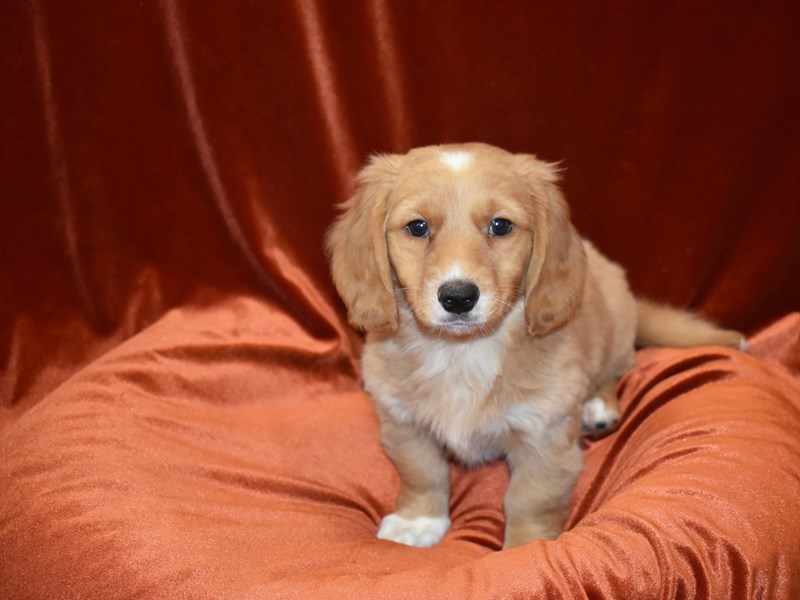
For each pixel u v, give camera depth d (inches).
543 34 26.9
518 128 28.2
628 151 28.2
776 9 25.9
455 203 21.9
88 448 23.9
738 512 20.1
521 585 18.8
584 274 23.7
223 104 27.5
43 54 26.3
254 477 24.7
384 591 19.1
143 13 26.4
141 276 29.4
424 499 24.4
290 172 28.6
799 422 23.9
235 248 29.4
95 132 27.5
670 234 29.1
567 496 23.5
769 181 28.0
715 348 26.8
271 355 28.8
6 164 27.1
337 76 27.3
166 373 27.5
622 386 27.5
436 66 27.3
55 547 20.9
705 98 27.3
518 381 22.8
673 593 19.0
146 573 20.1
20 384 28.5
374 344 24.4
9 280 28.1
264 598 19.3
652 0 26.2
